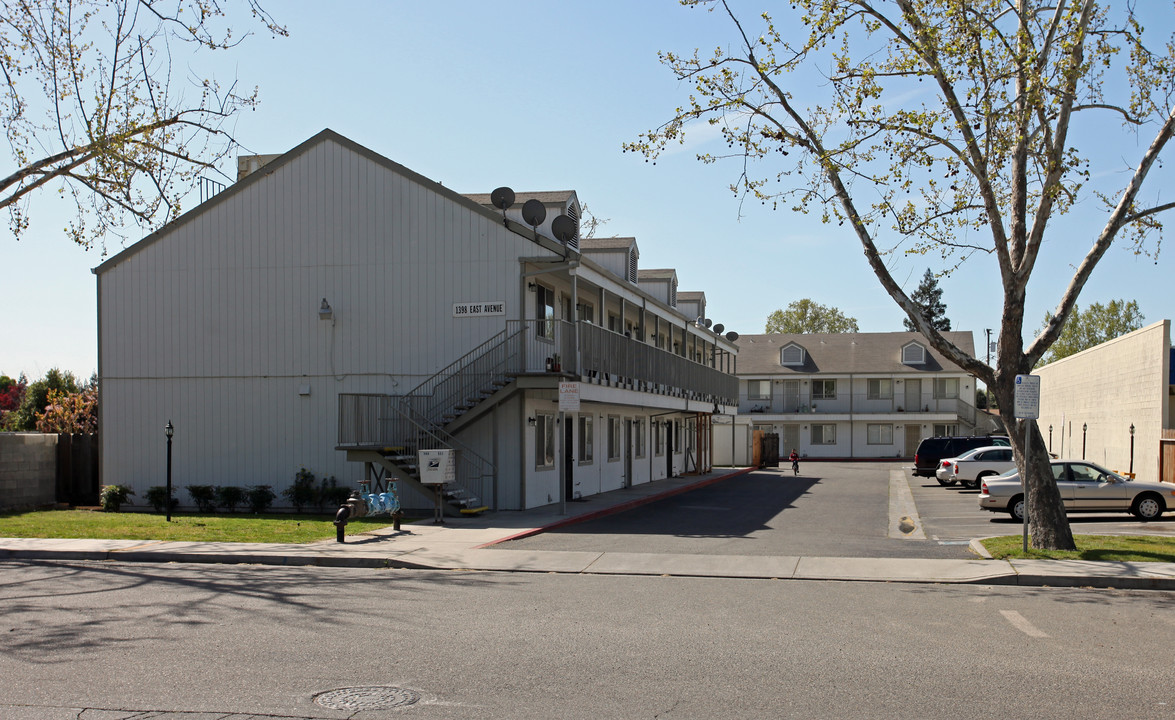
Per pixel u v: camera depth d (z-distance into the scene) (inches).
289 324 956.6
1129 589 472.4
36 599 427.8
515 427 891.4
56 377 1966.0
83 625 366.9
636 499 1056.8
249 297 967.0
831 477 1649.9
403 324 928.3
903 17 555.2
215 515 900.0
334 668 300.2
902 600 437.4
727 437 2082.9
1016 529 761.0
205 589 459.2
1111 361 1352.1
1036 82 514.3
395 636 349.4
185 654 318.3
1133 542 596.7
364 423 901.2
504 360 864.3
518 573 526.6
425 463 764.0
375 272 938.1
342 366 941.8
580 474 1095.6
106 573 518.0
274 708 255.4
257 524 765.9
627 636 352.2
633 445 1355.8
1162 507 815.1
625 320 1346.0
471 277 914.7
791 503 1055.6
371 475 878.4
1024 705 262.4
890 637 352.2
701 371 1504.7
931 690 277.4
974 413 2524.6
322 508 928.9
